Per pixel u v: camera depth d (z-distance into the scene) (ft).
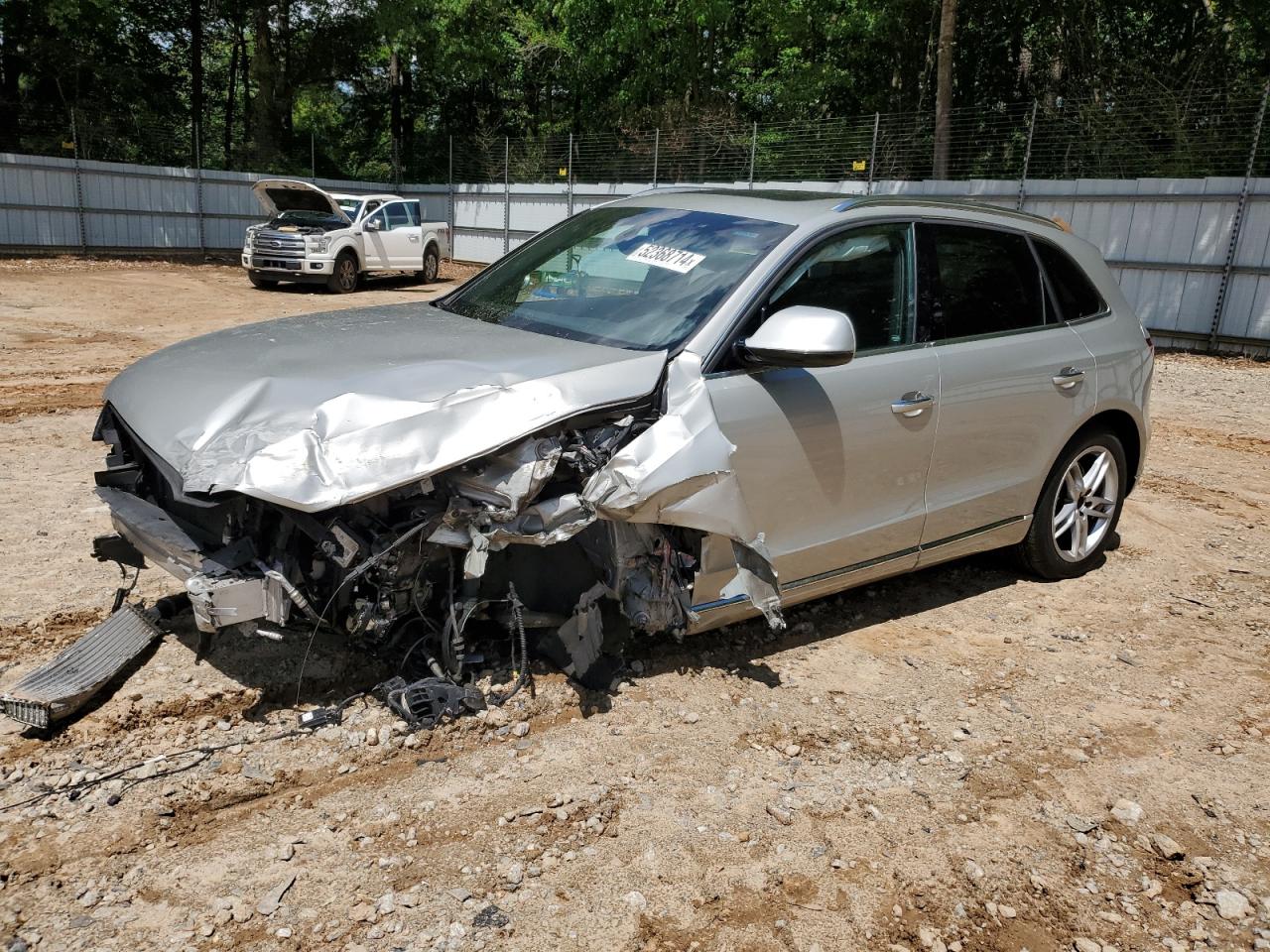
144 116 97.55
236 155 106.22
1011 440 15.39
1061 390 15.92
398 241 73.51
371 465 9.86
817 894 9.13
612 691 12.30
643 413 11.35
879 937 8.67
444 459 10.01
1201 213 53.47
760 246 13.00
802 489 12.71
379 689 11.43
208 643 12.60
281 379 10.96
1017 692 13.34
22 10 90.89
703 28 100.12
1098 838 10.31
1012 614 15.99
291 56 112.68
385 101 128.57
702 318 12.15
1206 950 8.80
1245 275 52.42
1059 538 17.60
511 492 10.22
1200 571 18.57
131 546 13.28
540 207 93.15
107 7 90.79
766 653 13.87
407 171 110.22
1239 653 15.07
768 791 10.61
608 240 14.43
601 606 12.17
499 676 12.19
